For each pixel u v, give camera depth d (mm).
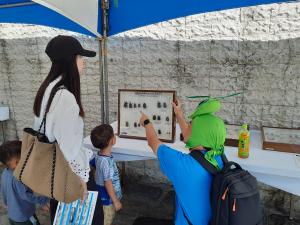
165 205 2748
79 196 1409
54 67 1379
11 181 1832
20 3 2318
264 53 2482
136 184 3141
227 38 2570
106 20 2311
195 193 1306
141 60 2918
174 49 2771
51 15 2381
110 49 3006
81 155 1527
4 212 2658
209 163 1308
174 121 2158
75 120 1346
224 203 1205
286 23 2371
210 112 1376
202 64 2705
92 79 3145
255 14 2443
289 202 2652
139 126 2271
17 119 3627
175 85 2854
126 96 2285
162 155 1388
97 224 1771
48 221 2516
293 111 2510
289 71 2443
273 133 2252
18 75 3451
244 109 2664
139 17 2246
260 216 1257
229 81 2652
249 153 1960
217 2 1961
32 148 1369
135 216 2582
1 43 3404
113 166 2031
